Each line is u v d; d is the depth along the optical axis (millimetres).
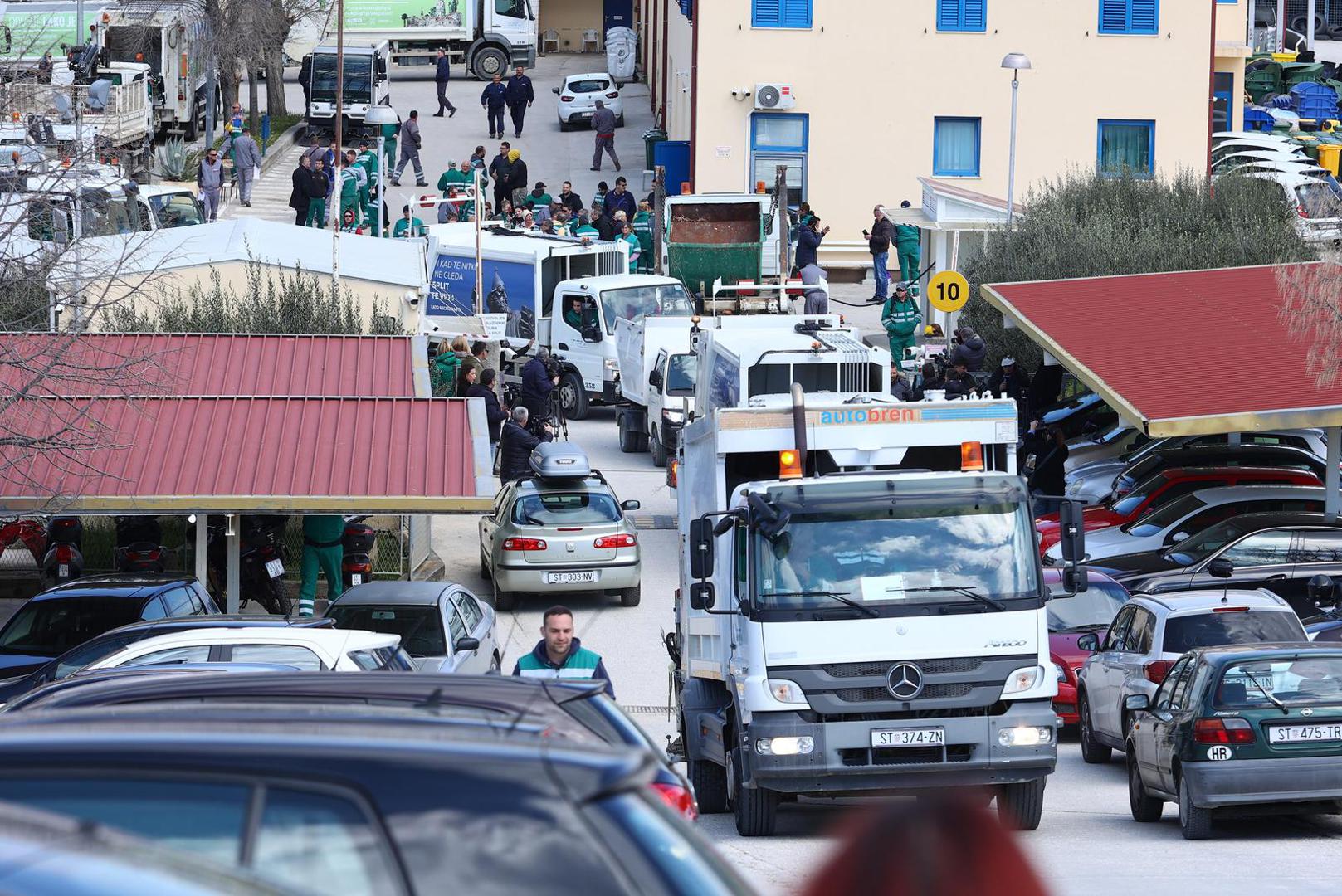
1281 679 51562
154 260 117625
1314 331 94688
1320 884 41312
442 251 151875
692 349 121562
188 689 26750
